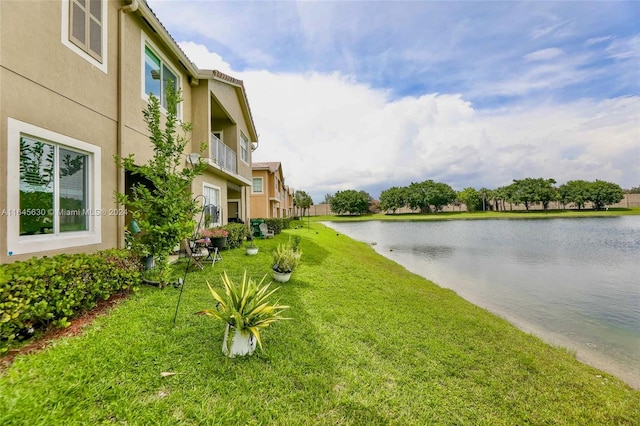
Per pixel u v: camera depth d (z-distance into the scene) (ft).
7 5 12.73
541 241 68.13
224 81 34.78
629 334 19.58
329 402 8.77
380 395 9.36
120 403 7.84
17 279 10.21
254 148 54.60
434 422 8.52
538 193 170.81
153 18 22.16
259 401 8.52
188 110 30.40
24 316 10.12
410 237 79.77
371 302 18.90
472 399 9.82
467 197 197.47
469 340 14.85
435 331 15.42
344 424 8.02
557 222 122.21
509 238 74.84
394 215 205.16
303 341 12.48
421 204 198.59
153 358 9.98
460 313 19.86
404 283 27.35
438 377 10.93
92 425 7.05
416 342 13.64
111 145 19.17
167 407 7.90
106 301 14.74
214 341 11.56
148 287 17.46
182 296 16.16
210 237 26.71
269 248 35.76
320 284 21.67
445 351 13.06
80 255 13.89
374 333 14.02
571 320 21.95
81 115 16.69
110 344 10.51
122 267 15.60
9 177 12.73
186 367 9.71
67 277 11.95
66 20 15.75
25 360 9.23
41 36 14.28
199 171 17.03
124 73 20.30
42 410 7.23
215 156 33.30
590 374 13.46
